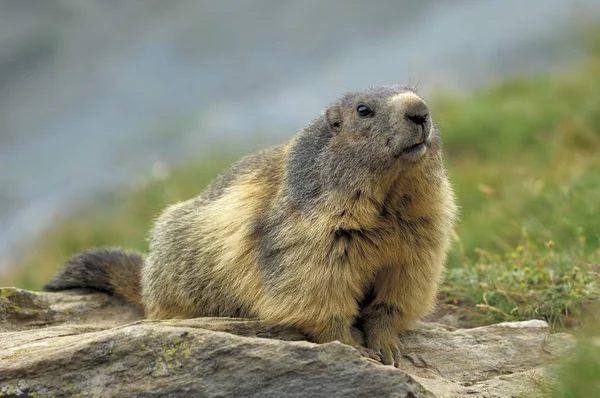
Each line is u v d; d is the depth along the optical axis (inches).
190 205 580.1
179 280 556.1
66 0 1990.7
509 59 1485.0
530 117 1083.3
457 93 1300.4
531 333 508.1
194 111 1600.6
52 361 424.2
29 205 1418.6
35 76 1851.6
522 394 439.2
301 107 1472.7
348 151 486.6
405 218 491.5
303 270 479.5
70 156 1566.2
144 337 426.3
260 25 1863.9
